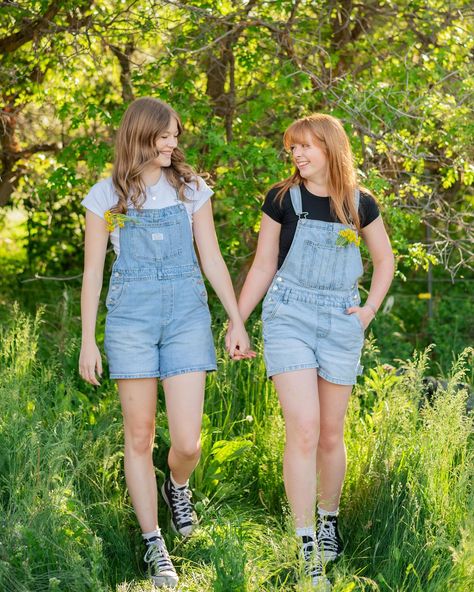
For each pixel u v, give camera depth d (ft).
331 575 9.96
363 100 16.14
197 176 10.55
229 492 12.02
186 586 9.77
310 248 10.27
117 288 10.18
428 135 16.80
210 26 15.98
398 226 16.31
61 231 23.32
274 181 15.61
